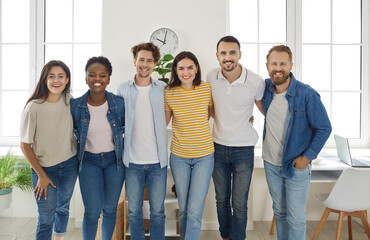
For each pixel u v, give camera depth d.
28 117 1.93
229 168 2.36
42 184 1.97
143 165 2.10
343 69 3.48
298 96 2.03
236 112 2.22
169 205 3.11
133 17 3.12
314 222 3.22
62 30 3.45
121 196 3.09
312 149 2.01
